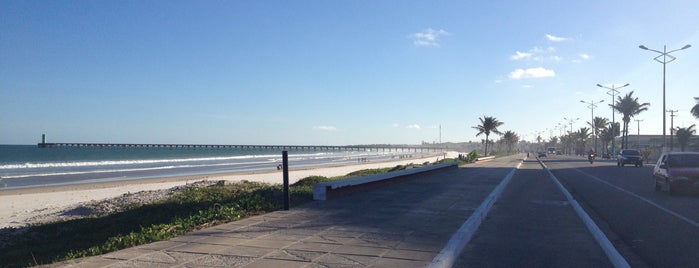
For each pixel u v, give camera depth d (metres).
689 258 8.16
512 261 7.90
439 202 14.34
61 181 39.50
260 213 12.02
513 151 169.38
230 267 6.79
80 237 11.77
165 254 7.53
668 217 12.86
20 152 126.12
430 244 8.40
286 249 7.95
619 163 48.91
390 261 7.21
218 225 10.25
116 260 7.13
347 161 88.38
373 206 13.36
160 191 21.78
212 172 51.88
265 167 64.19
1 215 19.30
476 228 10.76
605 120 110.81
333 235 9.16
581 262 7.86
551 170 40.25
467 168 39.66
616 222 12.02
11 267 8.06
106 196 26.77
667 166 19.31
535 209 14.22
